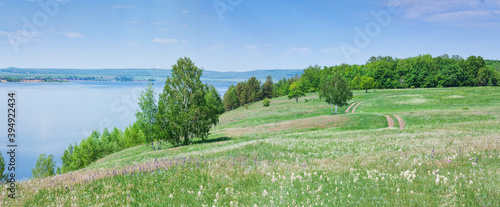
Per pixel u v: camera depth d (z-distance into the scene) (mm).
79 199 9133
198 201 8469
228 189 9375
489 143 13992
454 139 17766
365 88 149250
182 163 13891
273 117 93125
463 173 8805
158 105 49938
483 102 85625
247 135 53750
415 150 14742
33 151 118938
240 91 182125
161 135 49000
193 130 47906
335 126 54094
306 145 21359
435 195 7160
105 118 176875
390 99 106438
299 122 63000
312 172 10852
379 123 52250
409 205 6641
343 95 83688
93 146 77875
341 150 18031
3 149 99438
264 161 14492
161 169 12570
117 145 83438
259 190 8961
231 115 121562
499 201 6348
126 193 9516
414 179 8617
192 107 47625
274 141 25031
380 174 9414
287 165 12844
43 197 9586
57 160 107625
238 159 15273
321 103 117750
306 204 7211
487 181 7746
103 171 13516
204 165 13266
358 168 11141
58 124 169000
